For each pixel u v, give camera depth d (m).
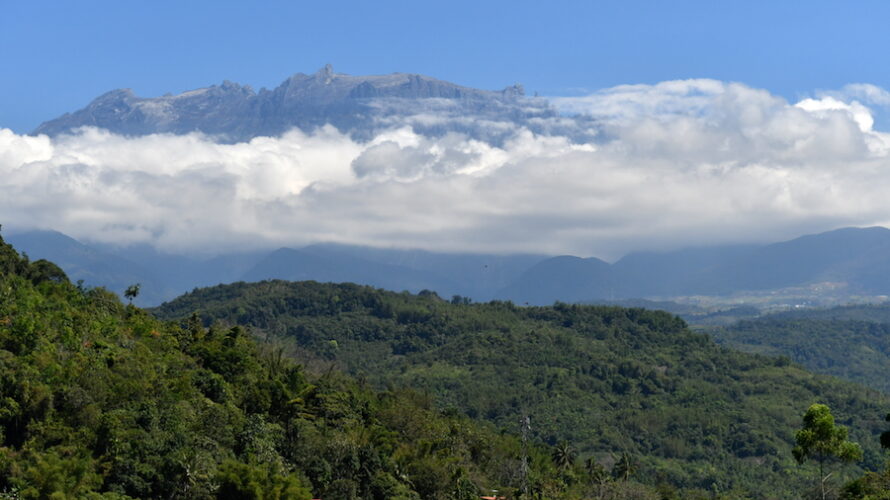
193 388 153.88
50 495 114.94
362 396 194.38
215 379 160.62
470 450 196.12
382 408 194.75
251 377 172.88
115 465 124.62
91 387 136.62
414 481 158.88
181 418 139.88
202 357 175.88
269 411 164.88
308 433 153.25
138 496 123.56
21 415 127.81
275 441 151.12
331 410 169.75
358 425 170.38
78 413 130.62
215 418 143.50
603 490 195.25
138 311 196.75
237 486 129.00
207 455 132.75
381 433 168.38
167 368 159.38
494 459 197.62
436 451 178.88
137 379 145.88
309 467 147.62
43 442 126.06
